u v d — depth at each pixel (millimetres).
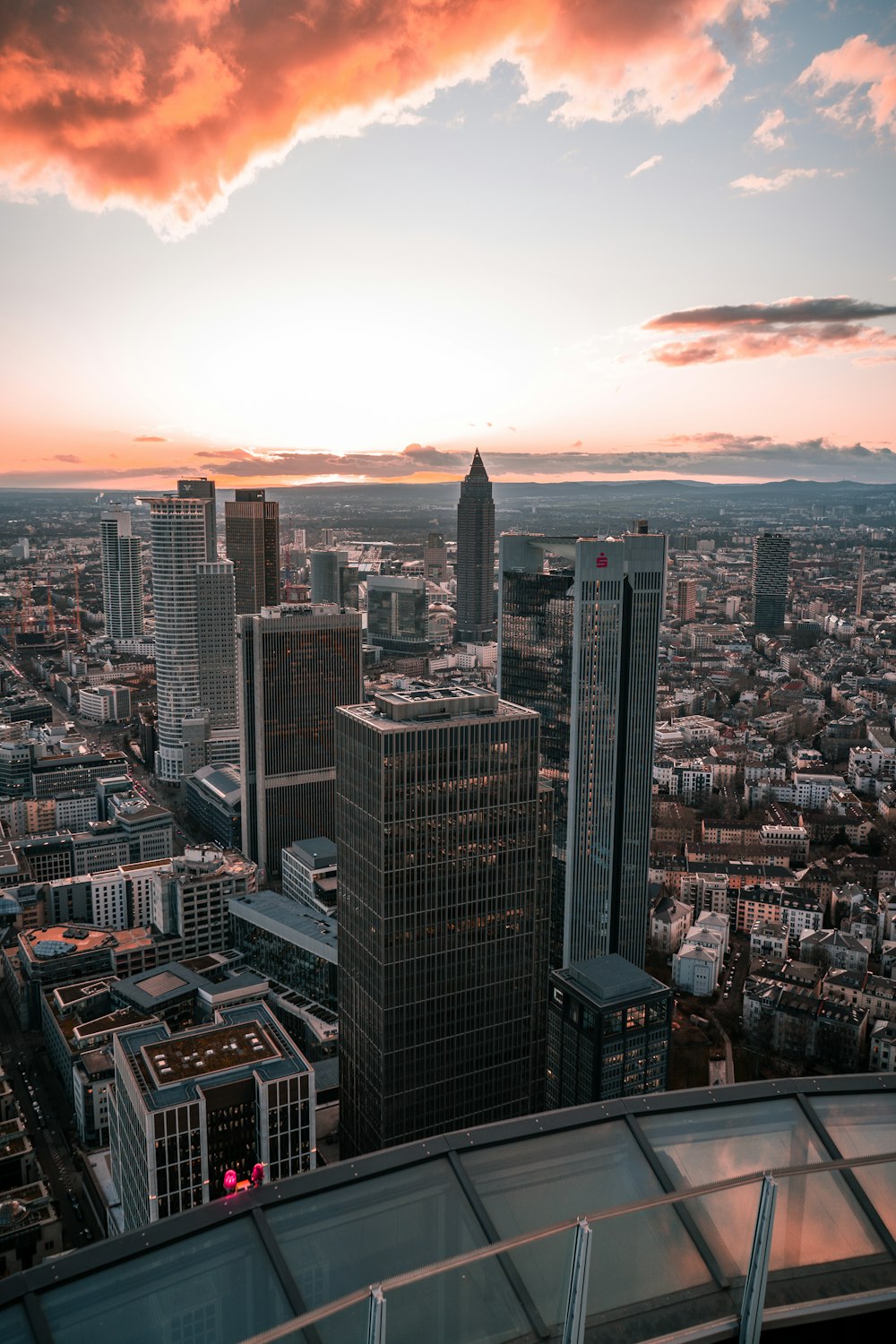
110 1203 178375
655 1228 27219
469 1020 163250
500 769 156625
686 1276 26516
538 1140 29906
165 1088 151500
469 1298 25031
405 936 154250
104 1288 24734
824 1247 27750
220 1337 24422
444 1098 163500
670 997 183125
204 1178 152125
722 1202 28047
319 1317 23672
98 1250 25250
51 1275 24656
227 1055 160375
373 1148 162500
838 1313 26438
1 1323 23828
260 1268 25688
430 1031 159750
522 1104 172250
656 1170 29391
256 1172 156125
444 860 155000
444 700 155125
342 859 162250
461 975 160750
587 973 185375
